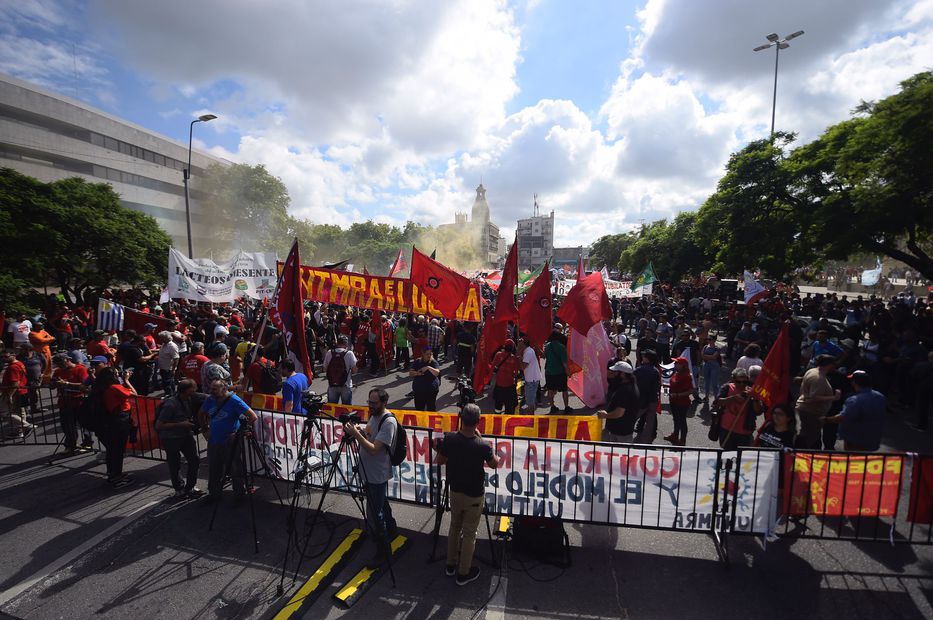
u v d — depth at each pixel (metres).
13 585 4.23
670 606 3.93
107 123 45.38
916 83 13.62
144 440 7.03
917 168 13.09
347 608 3.92
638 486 4.84
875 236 16.89
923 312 15.77
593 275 7.91
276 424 6.09
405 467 5.52
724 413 6.14
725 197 21.95
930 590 4.12
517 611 3.88
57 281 22.89
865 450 5.48
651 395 6.48
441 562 4.59
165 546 4.84
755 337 12.99
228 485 6.24
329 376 7.82
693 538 5.00
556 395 11.18
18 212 18.67
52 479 6.50
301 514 5.52
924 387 8.23
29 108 38.84
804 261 21.33
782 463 4.65
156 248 25.33
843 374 7.41
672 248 43.81
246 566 4.50
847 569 4.43
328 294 9.85
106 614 3.86
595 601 4.00
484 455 4.16
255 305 19.36
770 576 4.33
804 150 19.69
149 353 9.53
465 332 12.30
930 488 4.53
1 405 8.16
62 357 7.70
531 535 4.64
